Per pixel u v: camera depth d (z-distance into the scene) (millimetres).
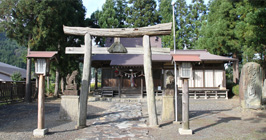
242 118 8258
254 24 8172
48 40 17016
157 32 7074
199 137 5590
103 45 28109
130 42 22141
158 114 9578
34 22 15312
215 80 18047
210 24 21625
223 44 18766
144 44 7113
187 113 6012
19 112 10312
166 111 8008
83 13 21484
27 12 14672
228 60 17281
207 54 19281
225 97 17531
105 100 16438
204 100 15906
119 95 17406
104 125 7188
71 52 7301
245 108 9883
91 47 7270
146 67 7004
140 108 11680
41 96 6000
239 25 11633
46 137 5676
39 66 6023
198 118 8398
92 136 5738
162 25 7062
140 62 17375
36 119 8492
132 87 18656
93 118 8672
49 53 6188
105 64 19312
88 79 7105
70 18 18547
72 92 8438
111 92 18266
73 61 21688
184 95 6082
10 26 14672
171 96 8047
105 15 26422
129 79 18859
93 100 16281
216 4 20844
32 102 15180
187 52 20703
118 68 17359
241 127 6676
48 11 14703
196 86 18094
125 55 19453
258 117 8344
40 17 14516
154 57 18188
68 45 19016
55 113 10148
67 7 17688
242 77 10281
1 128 6812
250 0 7391
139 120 8039
